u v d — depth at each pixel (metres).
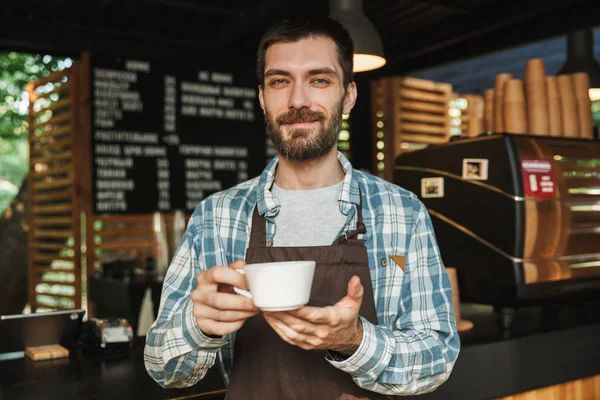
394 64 4.71
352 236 1.23
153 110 4.12
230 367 1.29
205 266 1.27
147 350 1.19
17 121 7.43
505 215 2.08
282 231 1.26
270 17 3.66
